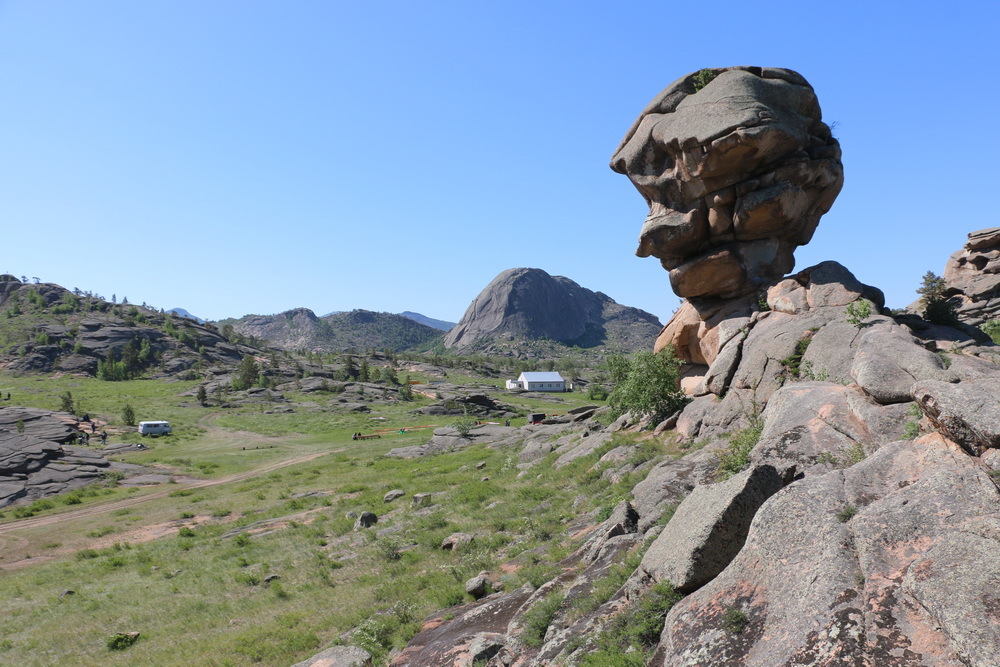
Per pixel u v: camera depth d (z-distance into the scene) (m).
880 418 11.52
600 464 23.55
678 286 27.91
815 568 6.52
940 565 5.57
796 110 24.89
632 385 26.56
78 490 46.50
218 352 162.75
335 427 82.56
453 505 26.03
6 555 30.59
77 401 96.56
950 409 7.83
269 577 20.97
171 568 24.53
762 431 15.23
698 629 6.91
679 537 8.69
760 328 23.44
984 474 6.47
